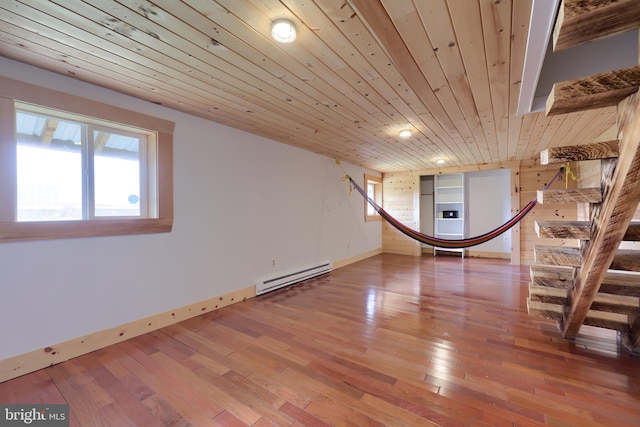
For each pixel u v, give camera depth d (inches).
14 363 66.1
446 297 125.3
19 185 70.4
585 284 62.7
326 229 182.7
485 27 54.2
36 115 73.1
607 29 29.9
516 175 199.6
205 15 51.1
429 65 68.6
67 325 74.6
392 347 79.3
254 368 69.3
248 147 127.8
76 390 61.5
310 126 118.3
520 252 201.6
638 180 39.9
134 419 52.8
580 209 170.7
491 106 94.5
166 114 97.1
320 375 66.2
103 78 75.7
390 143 147.5
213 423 51.7
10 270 66.4
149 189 95.5
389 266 197.5
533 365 69.3
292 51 63.1
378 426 50.3
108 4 47.8
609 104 40.6
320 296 128.2
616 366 68.5
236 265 121.6
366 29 55.3
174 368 69.6
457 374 66.0
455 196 243.1
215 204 113.3
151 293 92.7
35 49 61.8
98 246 81.0
